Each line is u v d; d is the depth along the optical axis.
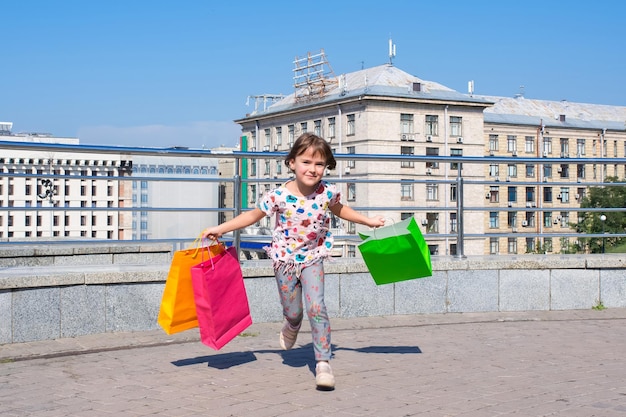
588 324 7.86
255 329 7.33
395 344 6.69
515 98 100.56
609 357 6.11
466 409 4.49
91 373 5.49
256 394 4.90
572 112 100.75
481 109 79.94
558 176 95.25
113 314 6.93
